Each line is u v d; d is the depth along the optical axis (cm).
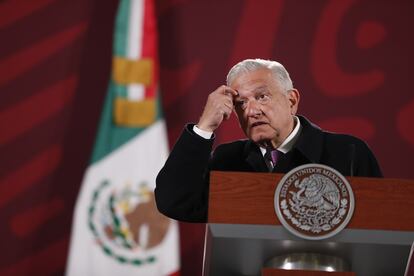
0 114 1509
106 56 1561
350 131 1526
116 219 1396
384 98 1537
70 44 1562
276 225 525
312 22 1578
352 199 525
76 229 1395
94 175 1413
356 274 552
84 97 1534
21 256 1444
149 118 1450
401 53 1562
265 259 546
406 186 527
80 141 1509
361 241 522
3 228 1452
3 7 1570
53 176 1486
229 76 678
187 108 1530
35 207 1469
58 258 1444
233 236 524
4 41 1553
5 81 1528
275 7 1584
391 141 1518
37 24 1567
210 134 631
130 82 1467
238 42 1570
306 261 538
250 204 527
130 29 1498
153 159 1427
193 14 1580
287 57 1563
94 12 1582
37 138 1503
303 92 1543
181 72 1549
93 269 1381
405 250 526
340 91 1542
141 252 1384
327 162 668
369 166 677
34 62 1546
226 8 1583
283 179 529
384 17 1580
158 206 646
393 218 524
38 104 1523
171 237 1391
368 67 1555
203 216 664
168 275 1373
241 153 696
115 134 1440
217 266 553
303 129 682
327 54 1561
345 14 1580
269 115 663
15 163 1488
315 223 523
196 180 632
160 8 1580
